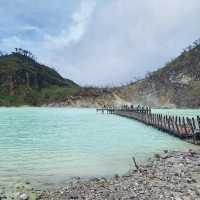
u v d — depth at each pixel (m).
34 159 25.45
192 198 12.41
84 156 26.67
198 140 33.53
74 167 22.08
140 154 27.41
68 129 53.09
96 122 69.44
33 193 14.71
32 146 33.31
